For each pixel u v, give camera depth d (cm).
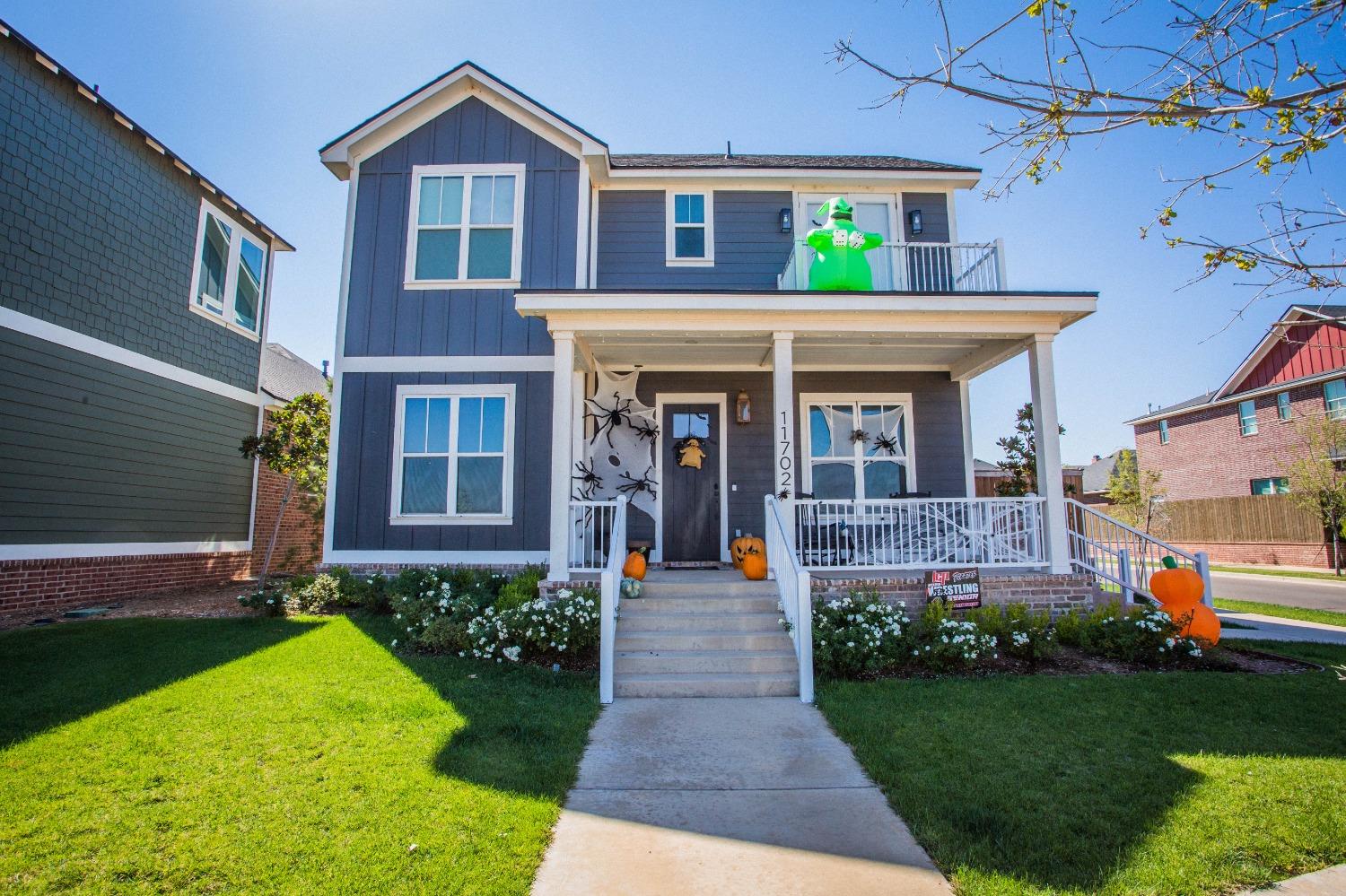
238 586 1247
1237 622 1116
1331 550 2236
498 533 1000
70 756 456
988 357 1027
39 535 959
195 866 330
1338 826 373
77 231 1022
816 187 1219
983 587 853
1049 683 668
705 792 435
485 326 1040
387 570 994
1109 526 1101
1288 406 2498
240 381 1383
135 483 1121
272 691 601
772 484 1149
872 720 559
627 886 324
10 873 323
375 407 1028
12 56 927
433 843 355
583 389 1060
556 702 606
